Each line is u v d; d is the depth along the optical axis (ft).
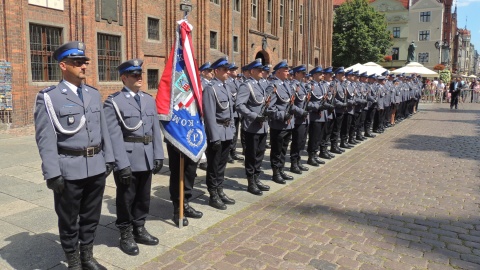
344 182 23.54
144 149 13.70
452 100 84.74
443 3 211.00
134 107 13.53
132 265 12.79
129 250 13.51
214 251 13.91
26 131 35.94
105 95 46.47
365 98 38.47
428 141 39.86
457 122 58.08
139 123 13.57
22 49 37.01
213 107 17.72
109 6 46.21
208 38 63.62
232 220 16.98
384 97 43.88
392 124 53.01
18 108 37.04
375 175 25.36
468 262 13.43
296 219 17.20
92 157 11.50
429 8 196.34
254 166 20.92
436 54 198.08
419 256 13.82
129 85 13.71
